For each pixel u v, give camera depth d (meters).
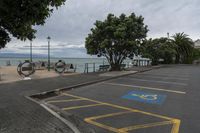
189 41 72.31
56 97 13.93
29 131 7.17
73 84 18.05
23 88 15.76
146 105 11.82
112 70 31.70
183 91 16.27
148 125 8.48
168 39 63.62
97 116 9.69
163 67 46.28
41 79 20.62
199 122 8.89
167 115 9.92
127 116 9.71
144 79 23.28
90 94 14.91
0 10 5.59
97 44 30.39
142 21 30.86
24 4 5.73
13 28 6.61
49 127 7.65
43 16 6.34
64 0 6.51
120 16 30.31
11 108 10.19
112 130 7.95
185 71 34.59
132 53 31.22
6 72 27.14
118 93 15.29
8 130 7.21
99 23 29.59
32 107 10.49
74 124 8.38
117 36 28.55
